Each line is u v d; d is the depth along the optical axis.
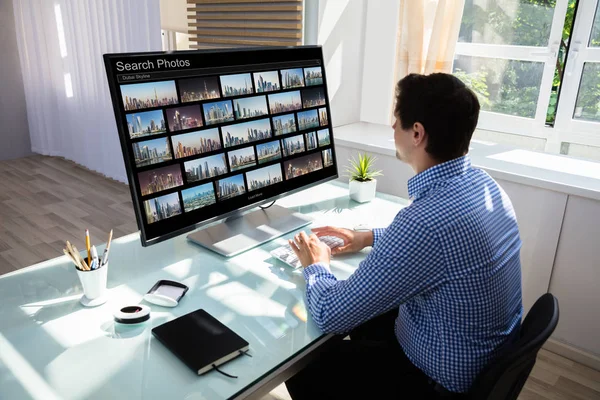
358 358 1.28
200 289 1.25
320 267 1.24
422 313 1.15
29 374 0.94
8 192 3.88
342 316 1.07
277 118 1.54
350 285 1.08
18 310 1.14
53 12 4.11
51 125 4.71
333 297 1.09
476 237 1.04
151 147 1.23
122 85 1.16
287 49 1.56
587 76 2.51
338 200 1.88
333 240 1.46
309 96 1.65
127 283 1.27
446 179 1.12
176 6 3.81
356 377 1.23
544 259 2.12
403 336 1.22
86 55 3.91
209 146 1.36
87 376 0.94
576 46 2.50
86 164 4.42
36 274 1.30
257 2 2.76
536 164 2.25
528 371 1.10
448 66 2.68
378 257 1.05
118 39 3.55
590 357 2.10
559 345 2.18
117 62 1.15
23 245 3.00
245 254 1.43
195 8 3.11
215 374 0.96
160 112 1.24
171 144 1.27
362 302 1.06
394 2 2.83
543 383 2.01
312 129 1.67
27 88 4.68
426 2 2.71
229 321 1.12
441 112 1.07
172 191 1.28
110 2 3.49
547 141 2.69
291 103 1.58
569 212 2.00
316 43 2.64
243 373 0.96
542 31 2.57
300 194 1.94
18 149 4.82
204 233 1.52
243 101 1.43
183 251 1.45
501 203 1.18
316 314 1.11
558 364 2.12
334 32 2.71
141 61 1.20
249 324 1.12
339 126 2.96
